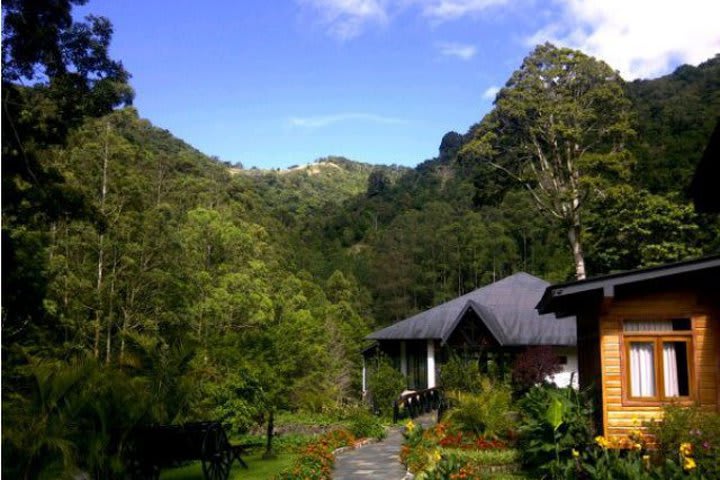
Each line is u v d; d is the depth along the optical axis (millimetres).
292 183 169625
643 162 44469
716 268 12227
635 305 12945
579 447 12508
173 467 16578
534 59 38406
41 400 11938
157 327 26484
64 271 24406
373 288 76938
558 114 37094
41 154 20859
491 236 73000
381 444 20578
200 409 17328
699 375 12516
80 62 16781
